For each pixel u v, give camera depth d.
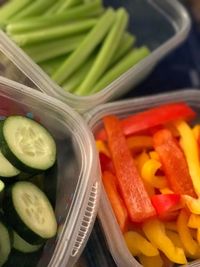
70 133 0.28
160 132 0.31
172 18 0.39
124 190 0.28
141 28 0.39
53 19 0.35
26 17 0.36
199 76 0.40
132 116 0.32
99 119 0.31
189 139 0.31
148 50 0.37
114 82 0.33
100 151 0.30
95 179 0.26
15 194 0.24
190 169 0.30
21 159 0.25
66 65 0.34
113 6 0.40
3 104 0.29
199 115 0.35
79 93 0.34
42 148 0.26
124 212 0.28
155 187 0.29
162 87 0.39
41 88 0.30
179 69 0.40
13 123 0.26
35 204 0.25
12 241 0.24
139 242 0.28
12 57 0.30
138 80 0.37
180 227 0.28
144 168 0.29
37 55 0.34
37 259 0.25
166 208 0.27
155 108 0.33
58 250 0.24
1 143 0.25
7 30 0.34
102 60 0.35
